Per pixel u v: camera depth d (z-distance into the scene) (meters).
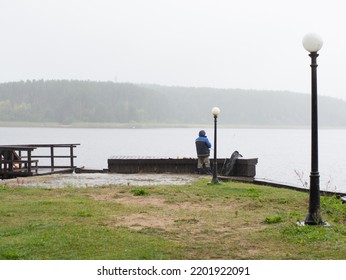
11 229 9.52
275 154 73.56
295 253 7.87
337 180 38.38
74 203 12.81
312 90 9.70
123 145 95.19
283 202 13.40
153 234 9.17
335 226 9.59
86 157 62.75
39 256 7.66
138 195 14.66
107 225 10.02
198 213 11.51
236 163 20.95
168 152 75.69
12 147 22.45
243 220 10.61
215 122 17.78
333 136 170.88
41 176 21.05
